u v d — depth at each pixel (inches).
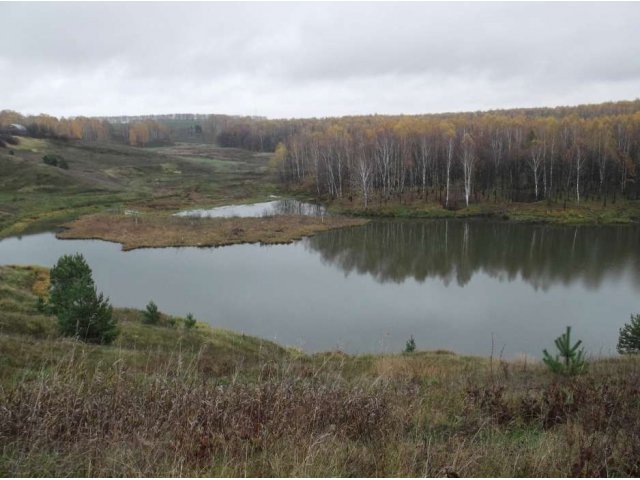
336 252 1776.6
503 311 1091.9
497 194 2800.2
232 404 235.1
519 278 1371.8
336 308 1128.8
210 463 184.7
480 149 2974.9
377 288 1302.9
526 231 2075.5
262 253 1781.5
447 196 2682.1
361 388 285.7
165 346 663.8
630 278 1338.6
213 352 675.4
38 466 173.3
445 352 727.1
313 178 3668.8
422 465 190.7
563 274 1395.2
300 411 234.5
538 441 229.1
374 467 187.9
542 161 2719.0
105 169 4200.3
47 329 654.5
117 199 3095.5
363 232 2166.6
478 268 1494.8
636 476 183.8
